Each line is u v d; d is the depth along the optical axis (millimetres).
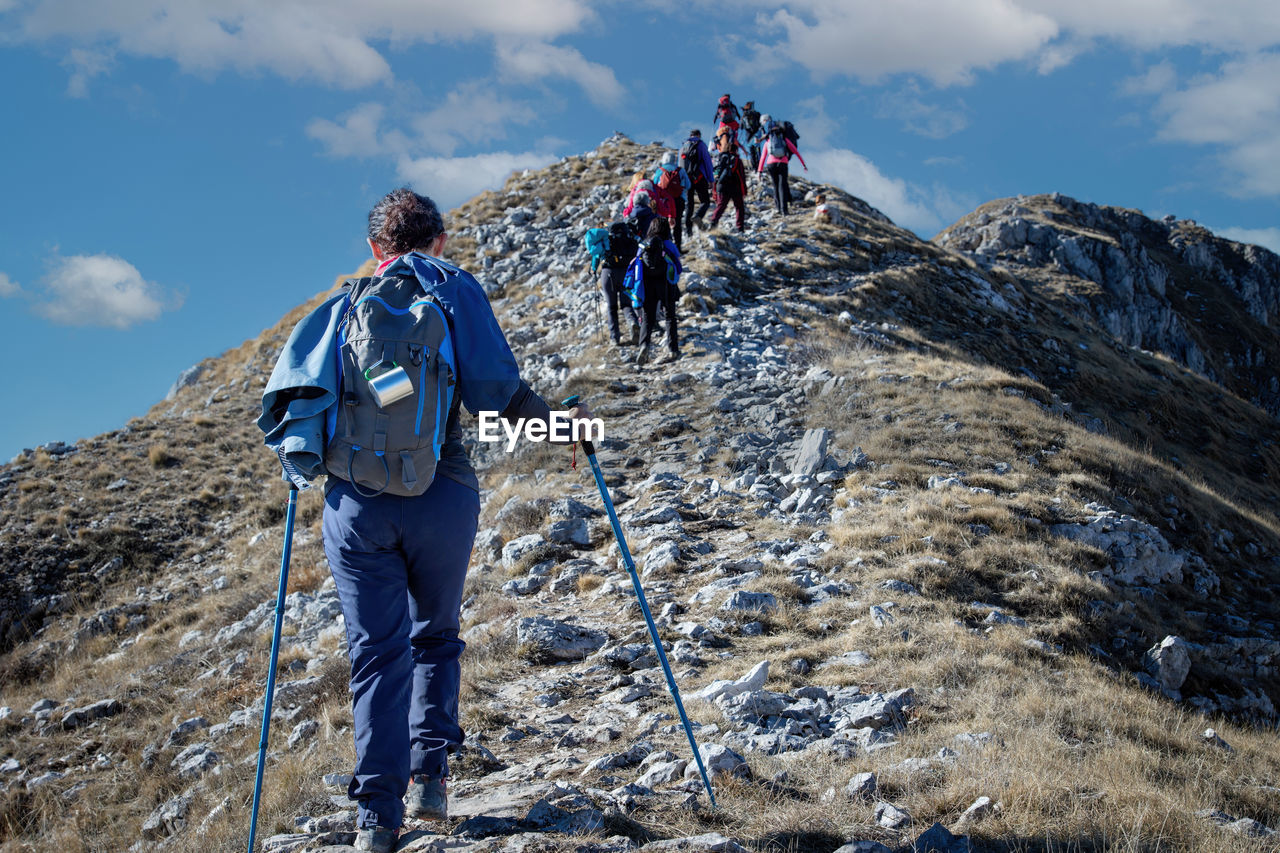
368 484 2889
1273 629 9938
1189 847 3451
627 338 17594
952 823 3461
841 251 24422
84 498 18188
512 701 5715
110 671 12352
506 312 23484
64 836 6941
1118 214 161875
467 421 15312
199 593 14758
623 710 5340
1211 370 117000
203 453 20391
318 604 11359
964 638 6785
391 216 3281
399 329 2943
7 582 15773
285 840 3488
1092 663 7410
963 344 22172
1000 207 120812
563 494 11164
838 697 5480
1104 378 25188
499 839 2959
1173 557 10703
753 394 14297
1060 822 3453
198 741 8367
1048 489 11219
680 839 2961
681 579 8164
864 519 9391
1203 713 7469
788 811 3506
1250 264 149250
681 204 20281
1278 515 22297
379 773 2867
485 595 8523
